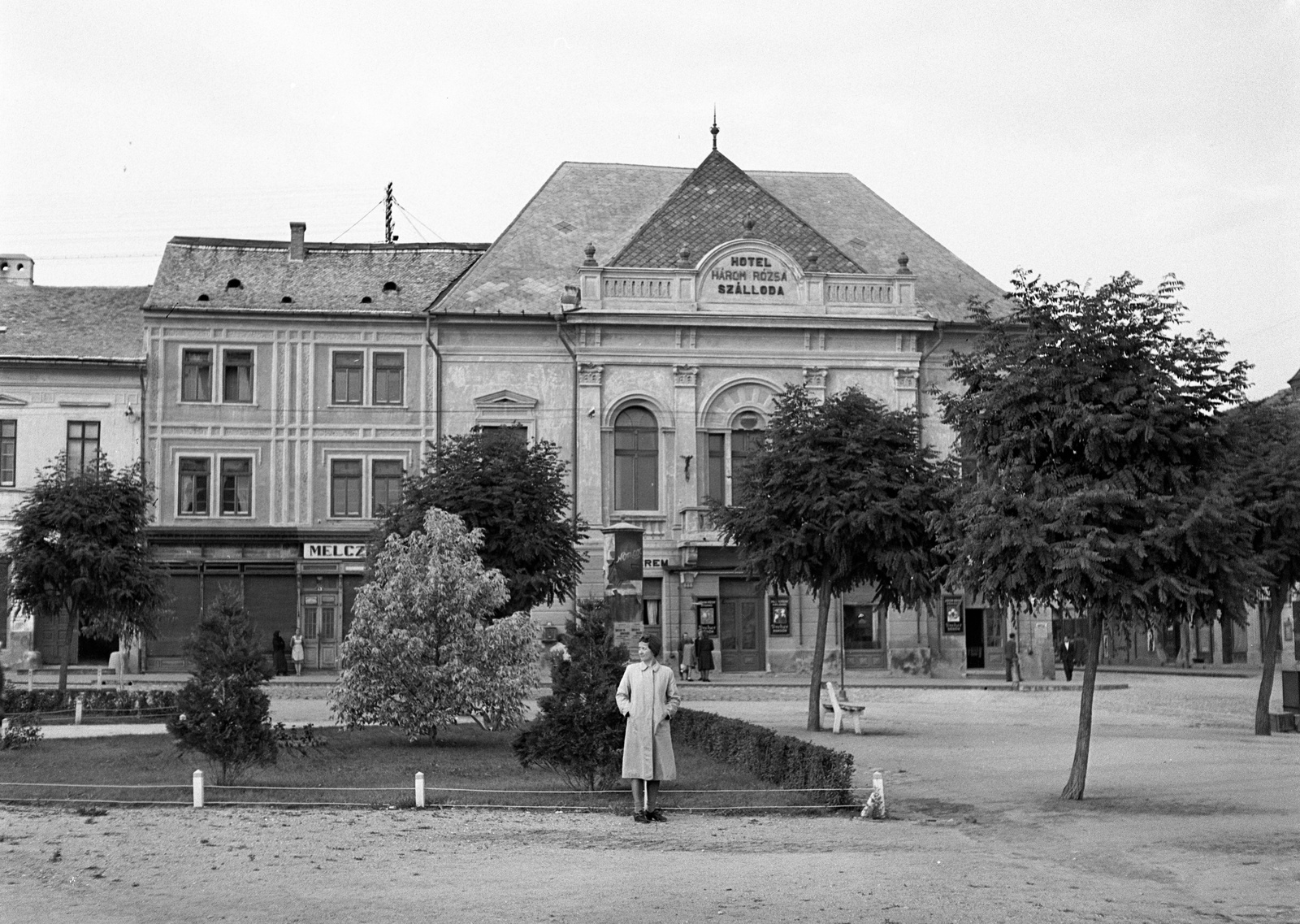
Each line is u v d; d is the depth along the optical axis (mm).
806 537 30359
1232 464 21172
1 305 54938
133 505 38375
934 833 16375
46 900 12266
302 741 23609
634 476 54625
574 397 54344
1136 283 19500
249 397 53781
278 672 50406
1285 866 14258
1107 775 21844
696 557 52938
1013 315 19938
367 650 25500
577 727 19109
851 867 13945
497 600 26453
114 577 37219
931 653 54625
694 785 19969
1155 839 15844
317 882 13117
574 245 57844
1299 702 32344
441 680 25422
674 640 53719
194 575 52438
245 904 12172
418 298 55469
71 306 55500
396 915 11727
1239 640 66625
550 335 54562
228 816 17188
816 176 64312
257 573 52812
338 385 54219
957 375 20391
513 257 56625
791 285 55219
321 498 53750
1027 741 27609
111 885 12930
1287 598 29453
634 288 54562
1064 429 19172
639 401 54531
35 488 37969
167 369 53250
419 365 54469
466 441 40812
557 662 19875
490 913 11781
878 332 55406
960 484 22656
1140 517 18734
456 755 24172
